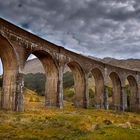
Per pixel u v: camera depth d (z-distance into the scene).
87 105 49.25
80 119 27.84
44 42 38.75
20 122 24.56
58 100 41.84
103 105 54.41
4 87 33.75
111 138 17.50
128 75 63.06
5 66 33.97
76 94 50.56
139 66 124.25
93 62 52.25
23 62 33.94
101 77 55.22
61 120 26.97
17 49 32.84
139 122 31.66
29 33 35.16
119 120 30.97
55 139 18.08
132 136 18.30
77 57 47.62
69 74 108.31
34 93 76.50
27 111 33.72
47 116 29.56
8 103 33.06
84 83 49.75
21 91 33.16
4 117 26.58
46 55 40.75
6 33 30.94
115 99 60.69
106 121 27.62
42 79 106.75
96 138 17.52
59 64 42.56
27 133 19.78
